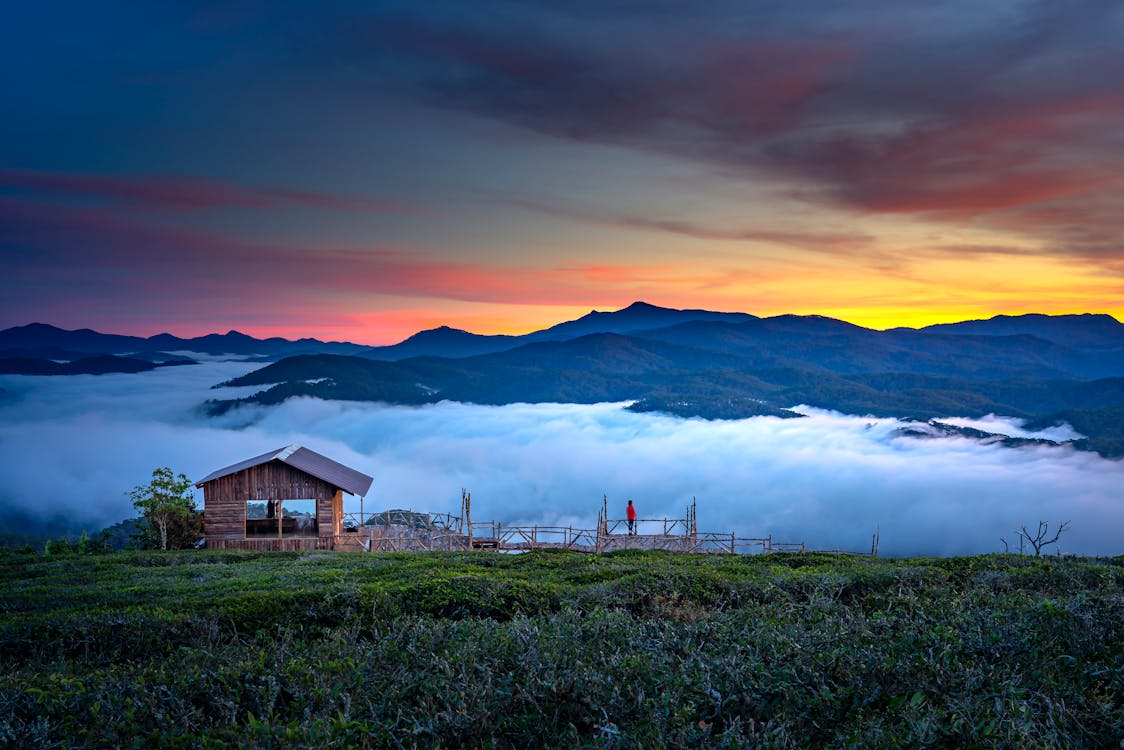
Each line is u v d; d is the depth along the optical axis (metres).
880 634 7.91
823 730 5.84
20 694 7.33
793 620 9.15
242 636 13.21
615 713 6.14
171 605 14.77
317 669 7.61
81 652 12.43
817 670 6.62
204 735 6.09
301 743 5.72
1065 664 6.62
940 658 6.66
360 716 6.43
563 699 6.38
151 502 43.62
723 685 6.47
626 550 29.56
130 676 8.22
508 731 6.20
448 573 21.17
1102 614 7.71
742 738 5.47
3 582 25.52
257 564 28.09
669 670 7.00
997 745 5.07
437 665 7.36
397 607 14.59
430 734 6.11
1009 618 7.82
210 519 44.25
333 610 14.02
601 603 14.95
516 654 7.53
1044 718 5.66
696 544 47.41
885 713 5.96
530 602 15.30
